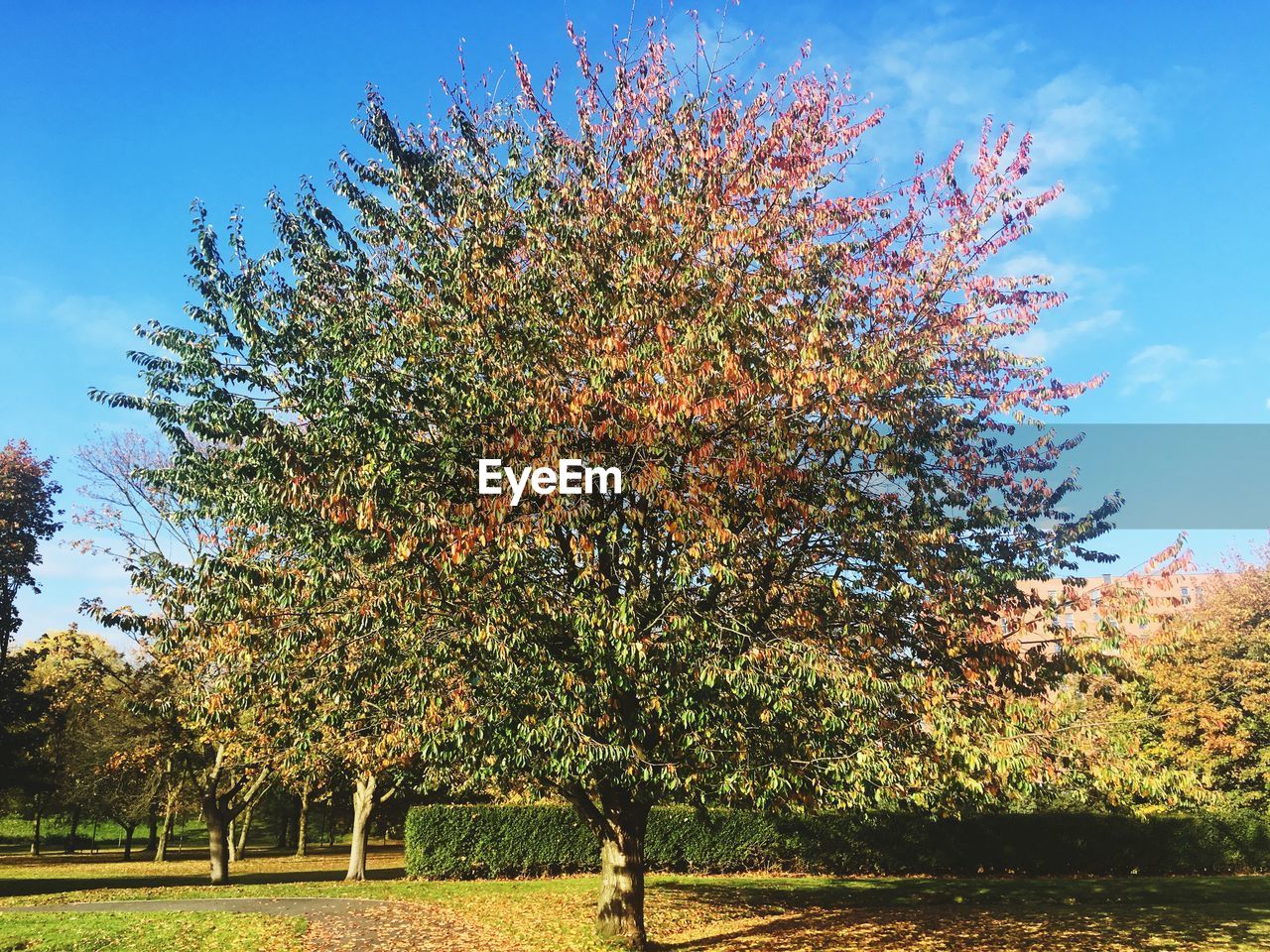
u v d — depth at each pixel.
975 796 9.86
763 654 9.00
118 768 27.67
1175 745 27.69
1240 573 33.16
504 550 8.88
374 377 9.88
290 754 10.95
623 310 9.68
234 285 10.67
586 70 11.77
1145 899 17.97
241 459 10.06
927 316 10.60
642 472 9.38
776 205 10.85
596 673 9.13
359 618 9.17
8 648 33.56
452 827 22.83
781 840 23.14
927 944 13.13
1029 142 10.88
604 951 11.81
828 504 10.42
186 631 10.08
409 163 11.41
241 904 17.22
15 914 15.55
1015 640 10.64
